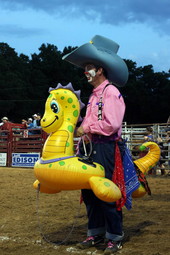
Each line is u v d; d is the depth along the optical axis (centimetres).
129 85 6506
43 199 792
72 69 6994
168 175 1384
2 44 7369
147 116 6675
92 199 454
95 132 433
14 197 820
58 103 437
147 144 496
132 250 430
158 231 516
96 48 453
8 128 1862
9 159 1798
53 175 416
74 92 452
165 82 6838
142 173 476
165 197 823
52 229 543
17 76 6556
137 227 544
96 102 446
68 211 666
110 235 430
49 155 425
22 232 529
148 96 6538
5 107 5938
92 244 451
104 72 460
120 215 434
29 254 429
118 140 443
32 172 1453
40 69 7044
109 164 437
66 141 428
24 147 1758
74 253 430
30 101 6222
